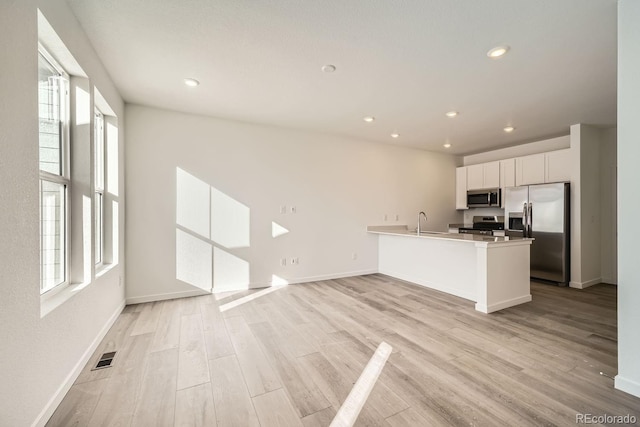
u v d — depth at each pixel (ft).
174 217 12.43
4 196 4.00
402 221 18.88
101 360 7.24
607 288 14.16
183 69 8.76
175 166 12.45
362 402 5.65
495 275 11.00
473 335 8.69
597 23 6.57
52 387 5.36
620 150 5.98
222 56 8.04
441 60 8.23
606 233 15.25
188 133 12.69
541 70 8.79
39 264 4.91
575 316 10.30
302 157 15.43
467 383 6.26
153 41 7.30
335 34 7.04
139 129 11.78
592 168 14.84
